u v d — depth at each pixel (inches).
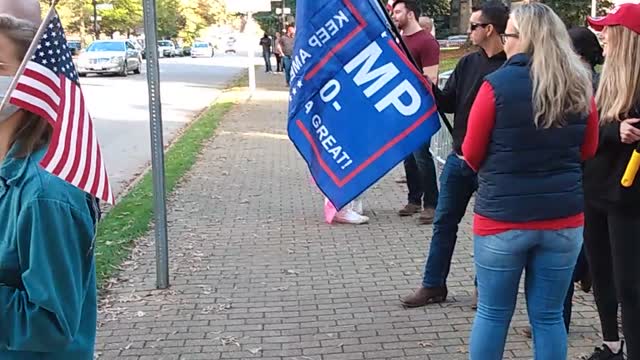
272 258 233.9
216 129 580.7
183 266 225.5
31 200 68.7
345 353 161.8
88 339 77.9
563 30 116.4
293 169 403.5
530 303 127.0
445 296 189.8
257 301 194.5
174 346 166.4
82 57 1244.5
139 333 173.8
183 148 474.3
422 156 268.1
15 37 72.3
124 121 622.2
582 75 115.8
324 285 206.8
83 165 73.7
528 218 117.7
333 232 265.4
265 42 1391.5
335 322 179.3
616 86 127.4
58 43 74.5
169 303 193.3
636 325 133.6
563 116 114.5
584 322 175.0
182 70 1499.8
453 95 176.4
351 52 143.4
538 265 123.3
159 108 197.6
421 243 248.2
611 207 132.2
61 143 72.2
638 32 124.7
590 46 150.5
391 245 246.5
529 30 115.4
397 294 198.2
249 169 404.5
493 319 126.0
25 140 72.5
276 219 287.0
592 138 122.5
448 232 184.7
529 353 158.9
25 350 71.2
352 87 144.5
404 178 358.9
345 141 146.0
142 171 408.5
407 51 145.1
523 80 115.3
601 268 146.3
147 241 255.0
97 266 217.0
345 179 146.6
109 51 1254.3
